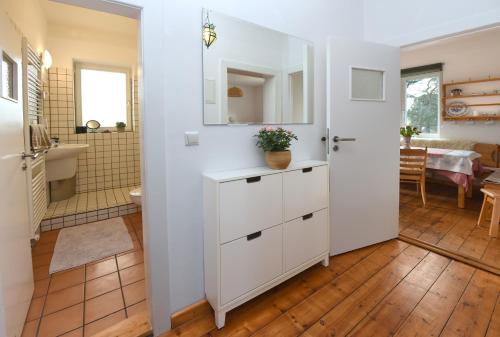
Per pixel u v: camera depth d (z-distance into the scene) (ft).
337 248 7.77
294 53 6.87
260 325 5.18
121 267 7.06
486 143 14.78
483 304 5.61
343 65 7.32
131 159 13.64
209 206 5.16
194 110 5.23
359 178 7.91
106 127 13.29
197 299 5.58
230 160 5.85
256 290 5.55
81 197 11.79
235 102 5.84
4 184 4.24
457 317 5.25
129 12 4.42
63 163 10.89
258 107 6.26
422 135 17.69
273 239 5.78
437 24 7.25
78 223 9.84
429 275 6.73
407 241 8.61
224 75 5.61
